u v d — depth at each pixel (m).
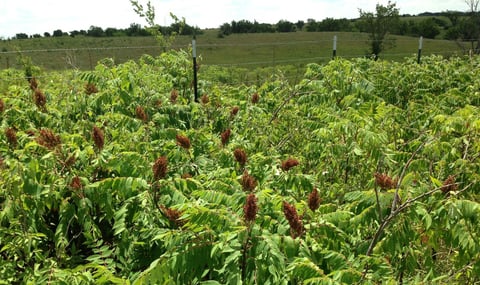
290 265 2.71
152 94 6.76
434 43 37.12
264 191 3.33
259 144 5.68
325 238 3.22
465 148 4.98
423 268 3.78
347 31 53.44
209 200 3.28
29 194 3.91
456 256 3.55
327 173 5.43
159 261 2.89
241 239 2.86
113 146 4.65
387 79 9.55
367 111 6.62
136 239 3.92
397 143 5.84
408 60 13.11
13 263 3.66
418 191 3.61
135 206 3.95
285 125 6.93
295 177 4.09
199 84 10.05
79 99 6.20
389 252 3.29
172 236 3.21
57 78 8.70
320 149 5.55
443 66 11.37
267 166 4.46
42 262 3.90
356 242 3.56
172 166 4.66
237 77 20.53
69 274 3.08
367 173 5.11
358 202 3.66
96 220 4.52
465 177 4.22
